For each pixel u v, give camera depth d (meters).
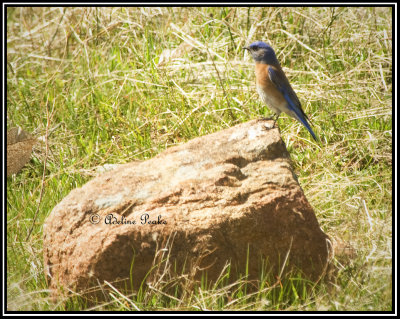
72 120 13.46
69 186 11.38
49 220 8.55
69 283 8.27
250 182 8.48
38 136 13.09
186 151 9.07
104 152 12.52
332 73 14.50
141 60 15.14
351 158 12.01
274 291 8.28
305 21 15.74
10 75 15.24
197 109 13.12
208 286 8.16
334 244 9.15
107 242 8.03
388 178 11.17
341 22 15.80
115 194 8.49
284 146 9.00
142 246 8.04
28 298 8.66
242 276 8.21
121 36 15.82
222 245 8.10
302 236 8.27
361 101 13.27
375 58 14.41
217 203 8.26
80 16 16.64
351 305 8.17
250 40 15.03
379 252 9.13
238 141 9.09
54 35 16.19
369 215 10.06
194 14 16.23
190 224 8.09
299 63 14.91
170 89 13.65
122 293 8.16
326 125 12.76
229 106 12.76
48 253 8.48
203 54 15.12
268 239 8.18
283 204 8.24
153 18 16.36
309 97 13.34
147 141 12.48
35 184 11.80
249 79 13.93
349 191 10.92
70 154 12.53
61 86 14.67
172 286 8.16
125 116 13.51
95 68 14.85
